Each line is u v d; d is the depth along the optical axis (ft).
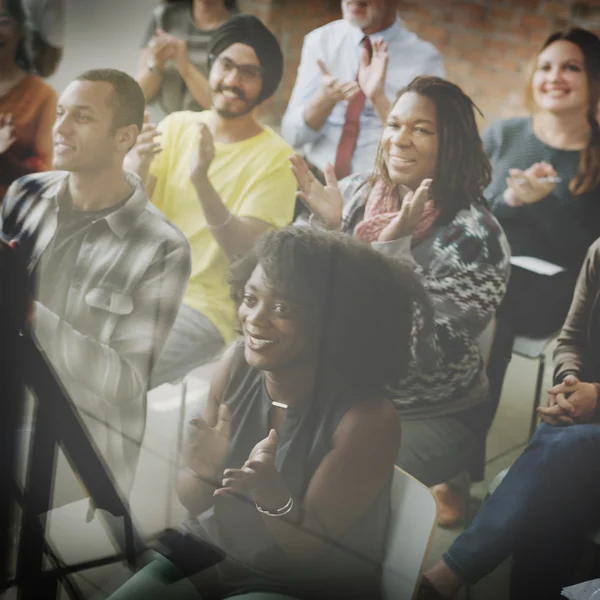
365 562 10.75
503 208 10.14
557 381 10.32
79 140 11.16
